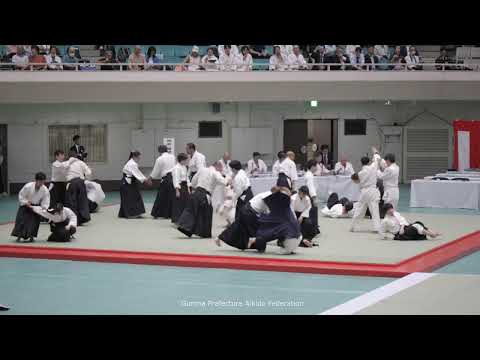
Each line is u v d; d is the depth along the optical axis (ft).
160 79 77.61
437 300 31.55
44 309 30.96
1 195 82.38
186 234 48.49
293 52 80.12
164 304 31.86
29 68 77.61
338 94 79.51
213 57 80.18
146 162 86.38
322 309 30.60
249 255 41.88
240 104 87.66
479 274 37.37
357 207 51.60
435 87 80.07
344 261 39.70
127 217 60.08
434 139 90.33
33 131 83.46
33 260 43.11
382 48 83.56
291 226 41.70
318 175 71.82
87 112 84.64
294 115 88.89
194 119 87.04
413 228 47.52
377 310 29.73
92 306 31.53
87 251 43.96
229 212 48.42
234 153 87.56
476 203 66.08
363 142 90.17
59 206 47.19
